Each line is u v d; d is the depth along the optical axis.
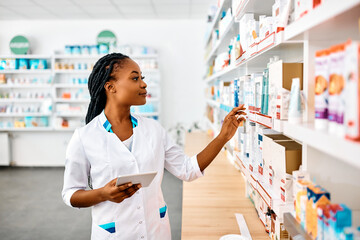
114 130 1.26
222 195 2.07
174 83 6.18
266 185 1.29
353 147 0.53
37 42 6.05
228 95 2.52
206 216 1.72
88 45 5.79
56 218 3.55
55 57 5.79
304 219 0.88
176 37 6.08
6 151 6.11
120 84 1.22
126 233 1.20
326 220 0.74
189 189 2.20
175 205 3.92
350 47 0.57
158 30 6.07
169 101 6.22
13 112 5.90
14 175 5.52
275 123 1.05
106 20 6.02
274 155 1.19
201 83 6.17
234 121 1.37
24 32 6.04
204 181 2.39
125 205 1.20
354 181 1.01
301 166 1.04
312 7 0.81
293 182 1.00
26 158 6.28
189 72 6.14
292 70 1.01
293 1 1.06
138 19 6.02
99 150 1.20
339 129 0.62
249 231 1.53
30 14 5.58
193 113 6.24
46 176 5.45
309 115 0.96
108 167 1.20
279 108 1.02
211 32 3.85
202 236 1.48
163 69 6.14
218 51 3.64
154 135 1.31
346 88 0.58
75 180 1.22
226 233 1.51
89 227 3.32
